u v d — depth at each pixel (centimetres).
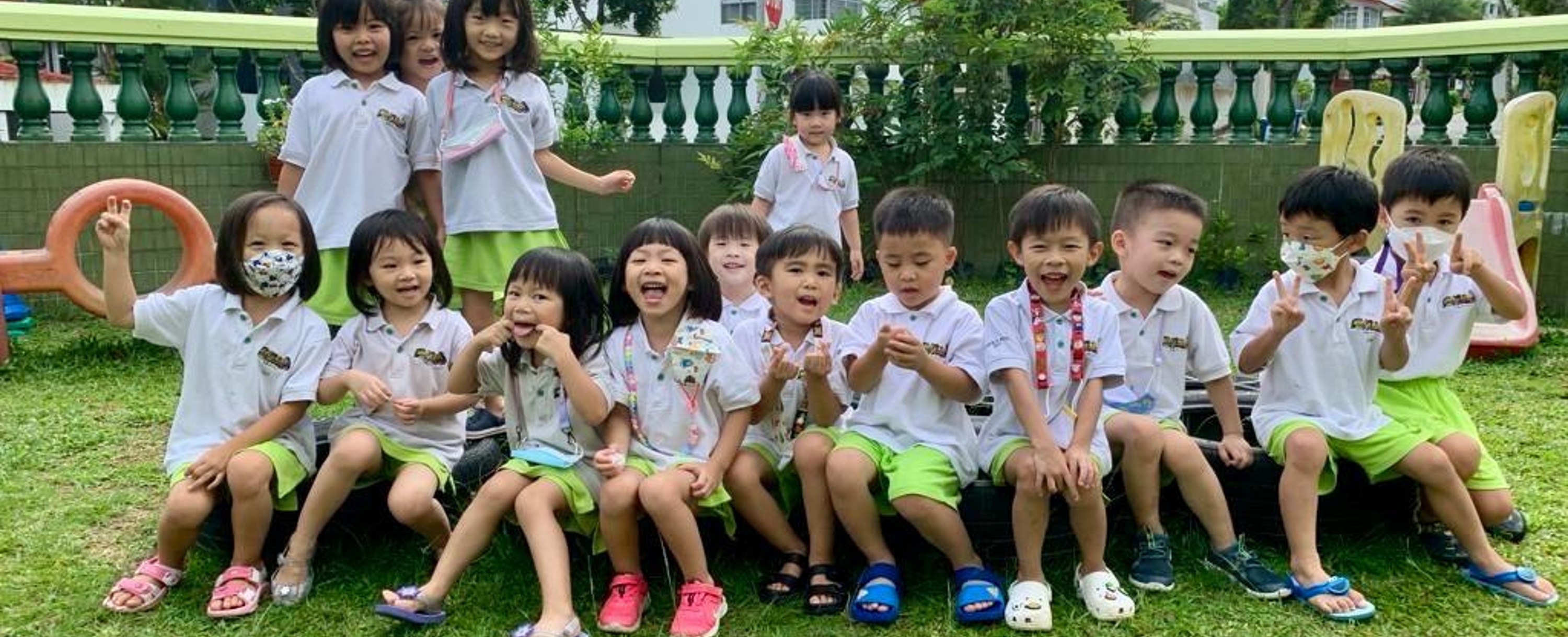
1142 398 287
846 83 683
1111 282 295
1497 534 285
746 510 264
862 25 661
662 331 269
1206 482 266
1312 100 655
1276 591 254
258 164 620
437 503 262
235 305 269
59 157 573
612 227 704
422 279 277
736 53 689
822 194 496
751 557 279
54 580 262
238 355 267
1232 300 617
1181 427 280
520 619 246
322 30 394
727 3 1872
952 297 274
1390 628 242
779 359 262
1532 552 277
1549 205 577
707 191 705
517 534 278
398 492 255
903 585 263
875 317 274
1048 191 267
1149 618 246
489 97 387
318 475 258
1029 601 243
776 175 498
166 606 251
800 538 275
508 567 268
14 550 278
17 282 455
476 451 293
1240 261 646
